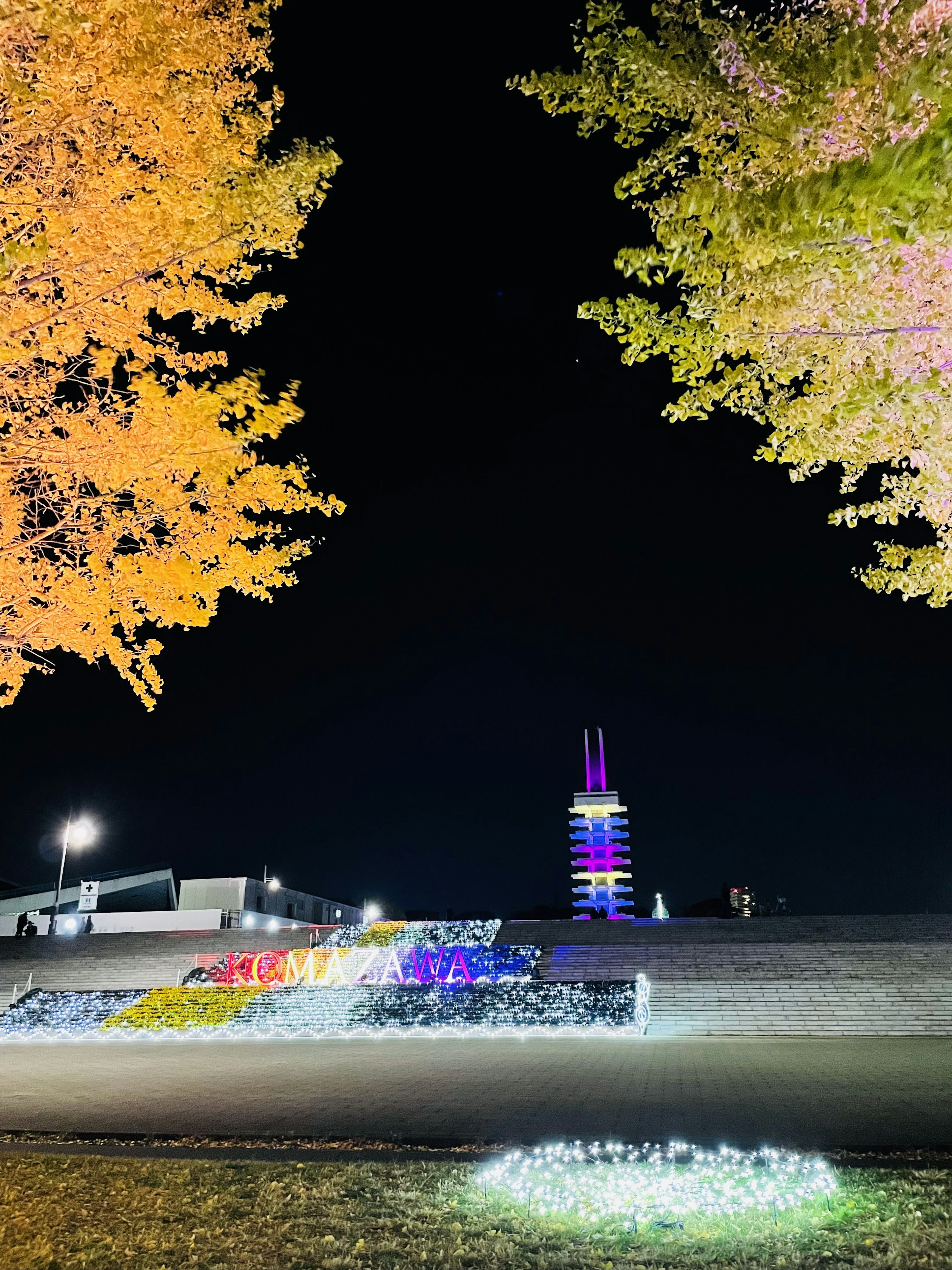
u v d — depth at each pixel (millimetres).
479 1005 23906
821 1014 22750
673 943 28859
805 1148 8734
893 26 4852
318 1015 24438
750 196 5469
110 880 48781
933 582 7922
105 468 7484
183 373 8172
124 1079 15461
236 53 7020
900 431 7000
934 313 6230
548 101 6656
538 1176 7852
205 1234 6547
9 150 6457
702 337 7023
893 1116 10703
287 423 7578
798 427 7191
